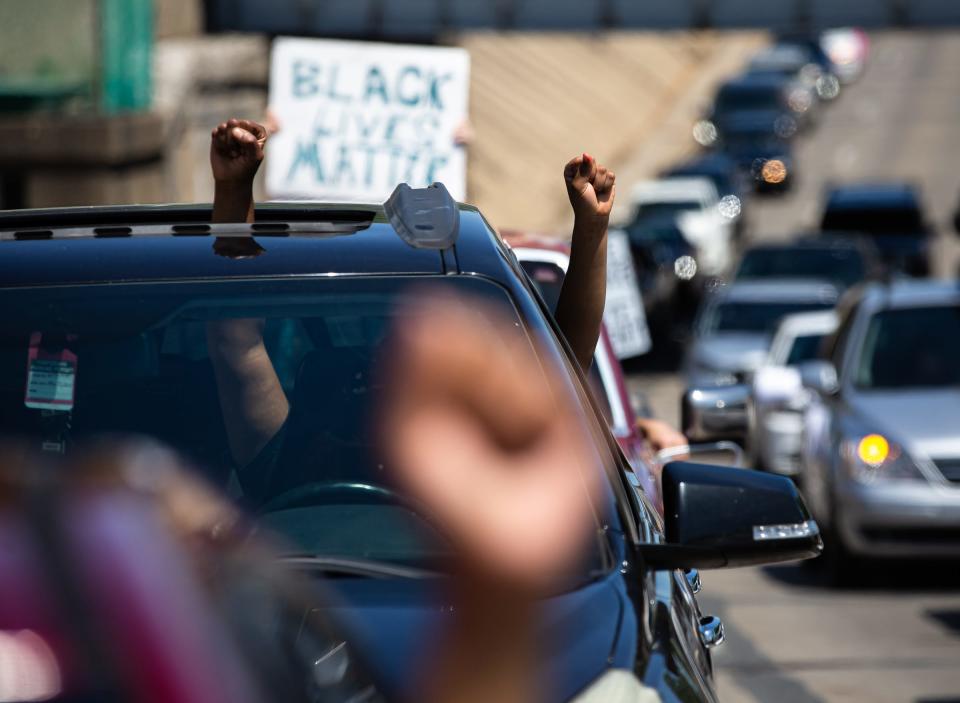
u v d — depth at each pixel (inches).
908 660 583.2
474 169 2994.6
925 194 3326.8
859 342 818.8
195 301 203.6
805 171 3656.5
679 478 184.1
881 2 2011.6
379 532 183.2
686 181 2593.5
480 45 3651.6
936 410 756.6
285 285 204.7
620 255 597.0
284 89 586.2
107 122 1115.9
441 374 104.9
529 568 109.1
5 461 70.6
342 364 199.3
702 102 3993.6
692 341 1533.0
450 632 118.2
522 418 105.4
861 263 1771.7
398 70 585.6
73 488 69.2
